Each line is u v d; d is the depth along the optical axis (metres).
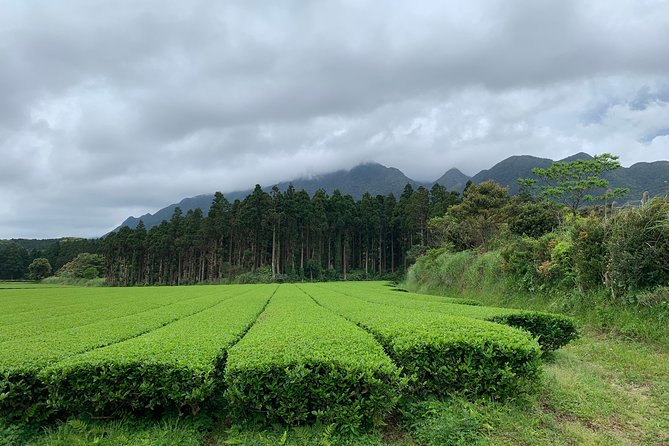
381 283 54.16
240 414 5.14
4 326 11.16
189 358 5.61
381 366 5.12
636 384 6.82
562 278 13.69
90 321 12.14
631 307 10.15
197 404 5.26
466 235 34.81
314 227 73.50
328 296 21.89
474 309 10.94
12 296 29.69
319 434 4.78
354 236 87.69
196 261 86.06
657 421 5.31
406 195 84.31
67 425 5.12
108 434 4.96
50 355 5.98
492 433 4.88
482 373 5.69
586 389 6.36
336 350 5.73
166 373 5.20
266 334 7.40
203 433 5.07
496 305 16.48
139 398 5.23
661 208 10.27
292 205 74.75
